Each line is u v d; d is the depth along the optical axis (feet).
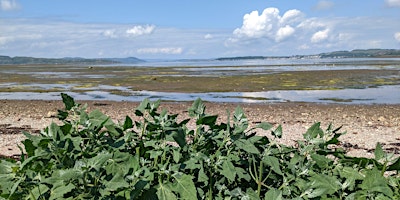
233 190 8.44
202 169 8.52
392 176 9.82
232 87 137.90
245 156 9.79
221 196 8.68
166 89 134.10
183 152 9.16
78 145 8.57
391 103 90.12
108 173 8.36
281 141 44.42
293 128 54.54
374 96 105.19
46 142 8.19
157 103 9.63
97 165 7.74
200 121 9.07
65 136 8.56
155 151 8.99
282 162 9.70
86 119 9.33
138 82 167.63
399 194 8.87
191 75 221.87
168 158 8.74
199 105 9.54
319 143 9.66
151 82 166.81
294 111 77.61
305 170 9.02
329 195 8.95
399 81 150.61
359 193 8.55
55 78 210.79
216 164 8.72
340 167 9.54
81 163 7.75
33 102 95.30
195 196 7.98
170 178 8.57
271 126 9.36
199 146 9.30
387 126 57.06
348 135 49.24
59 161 8.30
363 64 349.00
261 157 9.27
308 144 9.80
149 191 8.05
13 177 8.14
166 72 277.23
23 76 238.89
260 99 102.89
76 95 117.70
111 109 81.71
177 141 8.91
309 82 152.76
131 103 93.56
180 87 140.56
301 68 295.48
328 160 9.46
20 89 138.82
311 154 9.48
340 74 195.00
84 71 323.57
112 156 8.57
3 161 8.79
